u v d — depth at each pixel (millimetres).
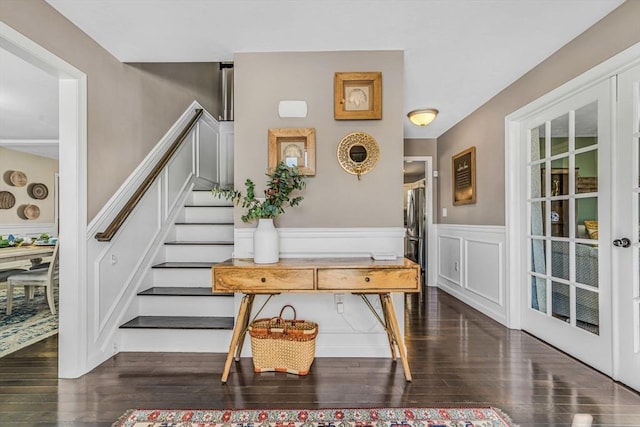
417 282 1990
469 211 3803
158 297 2713
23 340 2707
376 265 2004
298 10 1930
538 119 2684
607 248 2055
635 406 1754
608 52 1974
